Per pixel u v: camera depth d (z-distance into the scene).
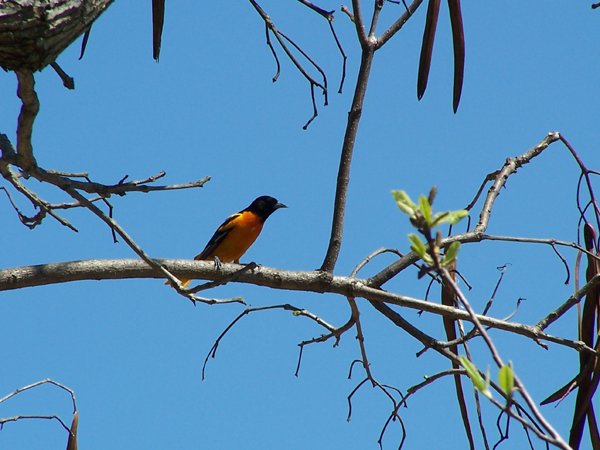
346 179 11.12
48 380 10.30
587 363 10.11
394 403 10.88
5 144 9.46
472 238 10.95
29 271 9.80
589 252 10.39
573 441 9.99
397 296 10.73
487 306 10.50
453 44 10.45
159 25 10.87
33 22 7.32
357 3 11.37
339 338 11.33
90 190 9.53
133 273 10.20
